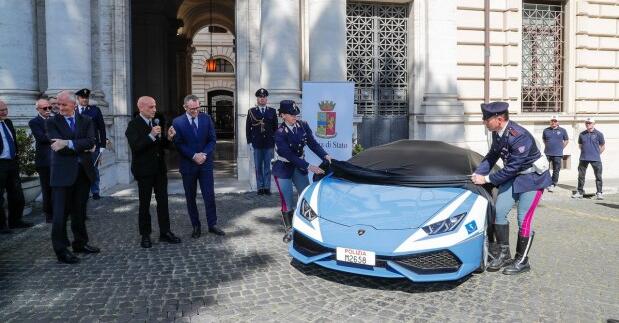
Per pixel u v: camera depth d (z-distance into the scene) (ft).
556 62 49.42
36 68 36.50
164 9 69.56
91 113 31.30
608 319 14.49
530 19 48.37
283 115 22.44
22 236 24.18
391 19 44.45
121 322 14.32
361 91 44.16
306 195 19.63
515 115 46.78
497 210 18.95
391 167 20.85
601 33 49.37
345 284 17.37
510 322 14.33
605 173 49.44
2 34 34.45
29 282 17.60
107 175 38.11
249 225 26.27
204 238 23.65
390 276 15.84
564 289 16.97
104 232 24.70
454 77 43.96
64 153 19.79
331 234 16.85
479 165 19.54
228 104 140.77
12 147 25.13
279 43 37.73
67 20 35.86
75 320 14.46
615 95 50.29
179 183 39.86
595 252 21.52
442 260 16.02
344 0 39.37
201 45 138.21
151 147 22.12
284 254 20.90
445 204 17.33
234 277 18.08
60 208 19.77
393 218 16.85
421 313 14.96
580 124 48.49
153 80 68.18
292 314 14.84
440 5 43.09
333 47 38.88
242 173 41.96
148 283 17.48
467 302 15.83
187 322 14.29
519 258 18.69
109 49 40.65
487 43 44.83
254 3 41.27
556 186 42.27
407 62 44.88
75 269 19.06
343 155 30.37
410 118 44.62
